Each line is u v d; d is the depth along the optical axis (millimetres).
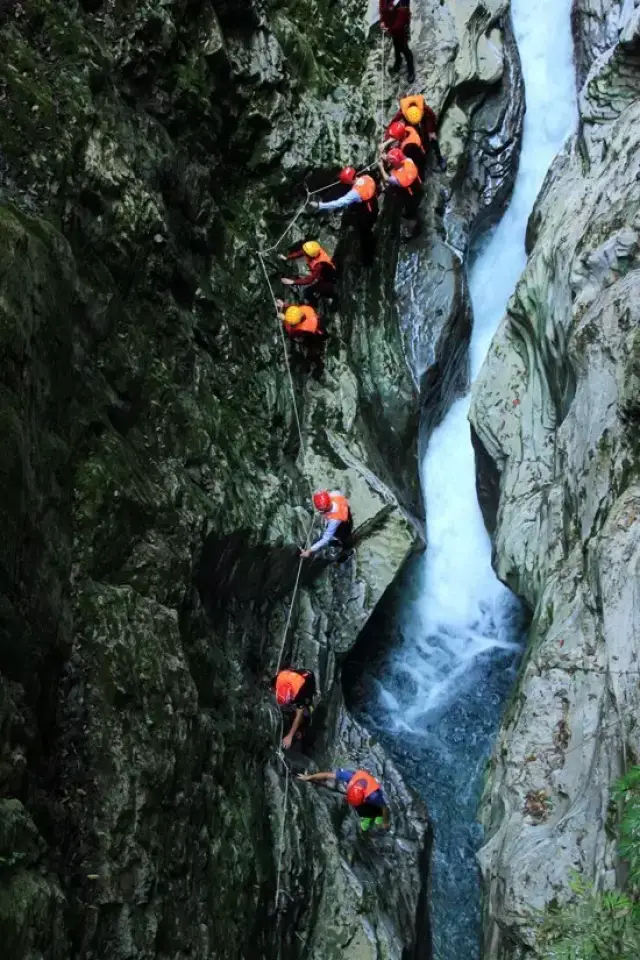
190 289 9758
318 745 10547
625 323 9516
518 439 11672
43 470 6441
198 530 8273
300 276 11555
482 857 9375
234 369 10234
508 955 8617
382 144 12422
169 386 8797
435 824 10719
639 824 6473
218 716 8352
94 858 6305
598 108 11922
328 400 11500
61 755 6379
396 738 11344
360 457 11383
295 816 8984
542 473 11344
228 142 11047
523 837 8922
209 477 8984
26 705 5938
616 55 11633
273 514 9781
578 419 9961
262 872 8102
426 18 13367
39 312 6406
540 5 14133
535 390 11719
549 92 14039
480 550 12594
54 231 7027
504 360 12133
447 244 13141
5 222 6145
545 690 9414
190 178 9844
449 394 13453
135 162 8688
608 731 8320
